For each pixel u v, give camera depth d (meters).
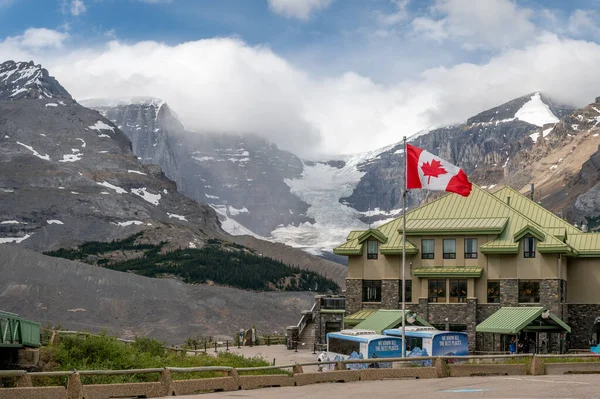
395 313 82.75
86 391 33.38
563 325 78.06
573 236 88.12
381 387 39.31
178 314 170.75
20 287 168.12
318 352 94.50
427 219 89.56
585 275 86.44
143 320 164.75
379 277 88.88
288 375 42.28
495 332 75.81
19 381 32.38
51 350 53.38
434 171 58.94
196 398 35.03
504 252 83.31
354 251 89.25
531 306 82.50
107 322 159.38
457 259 86.12
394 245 87.88
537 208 91.94
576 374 46.41
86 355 53.12
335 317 96.25
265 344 116.62
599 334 85.81
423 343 67.50
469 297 84.00
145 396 35.47
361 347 66.62
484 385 38.06
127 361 51.78
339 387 40.22
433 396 33.03
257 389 39.88
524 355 46.72
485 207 89.00
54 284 172.88
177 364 53.69
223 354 64.69
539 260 82.69
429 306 85.69
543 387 35.66
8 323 48.84
